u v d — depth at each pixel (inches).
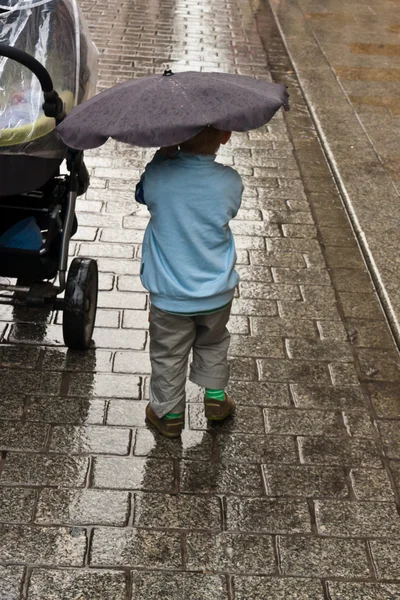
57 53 142.7
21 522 117.3
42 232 153.6
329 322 173.2
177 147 115.1
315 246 205.3
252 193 231.8
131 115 104.7
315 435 139.8
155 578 110.2
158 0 453.4
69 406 141.5
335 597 109.7
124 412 141.1
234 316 171.9
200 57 355.9
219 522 120.3
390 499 127.3
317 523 121.6
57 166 140.1
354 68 350.6
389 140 274.1
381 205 227.1
